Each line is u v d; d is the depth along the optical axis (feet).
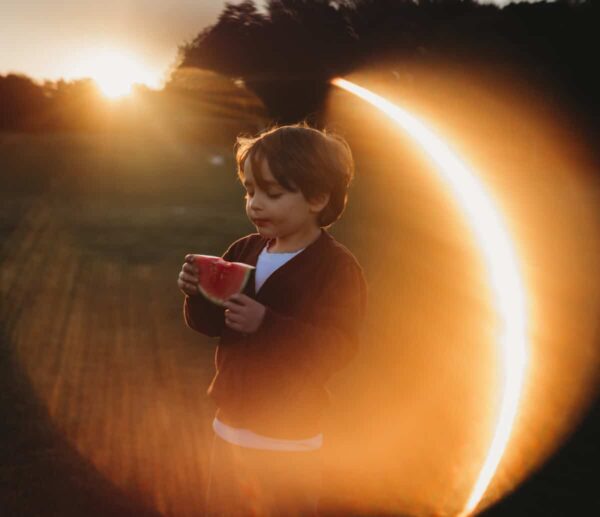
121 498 10.06
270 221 7.10
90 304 22.61
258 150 7.06
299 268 7.15
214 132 101.14
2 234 38.34
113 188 69.21
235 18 77.92
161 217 47.50
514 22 87.20
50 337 18.53
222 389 7.17
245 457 7.00
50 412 13.12
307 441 7.00
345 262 7.22
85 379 15.10
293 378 6.82
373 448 12.07
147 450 11.62
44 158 92.02
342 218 47.50
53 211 49.80
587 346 18.98
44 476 10.60
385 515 9.92
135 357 16.84
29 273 27.63
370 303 23.35
